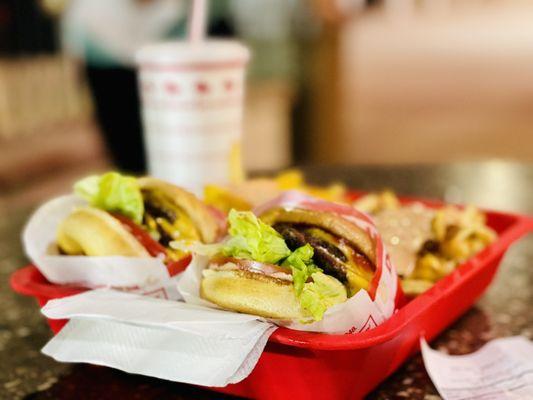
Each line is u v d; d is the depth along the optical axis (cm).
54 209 48
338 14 194
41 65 211
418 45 477
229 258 39
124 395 41
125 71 108
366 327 38
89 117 217
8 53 210
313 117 205
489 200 75
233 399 40
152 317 37
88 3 107
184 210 45
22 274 47
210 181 64
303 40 198
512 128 270
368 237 40
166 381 42
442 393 39
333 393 37
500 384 40
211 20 194
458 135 264
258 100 212
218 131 64
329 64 199
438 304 42
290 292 37
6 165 186
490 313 50
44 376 43
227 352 36
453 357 43
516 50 440
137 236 44
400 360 42
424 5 596
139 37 107
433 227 51
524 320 49
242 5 208
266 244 38
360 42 477
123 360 38
